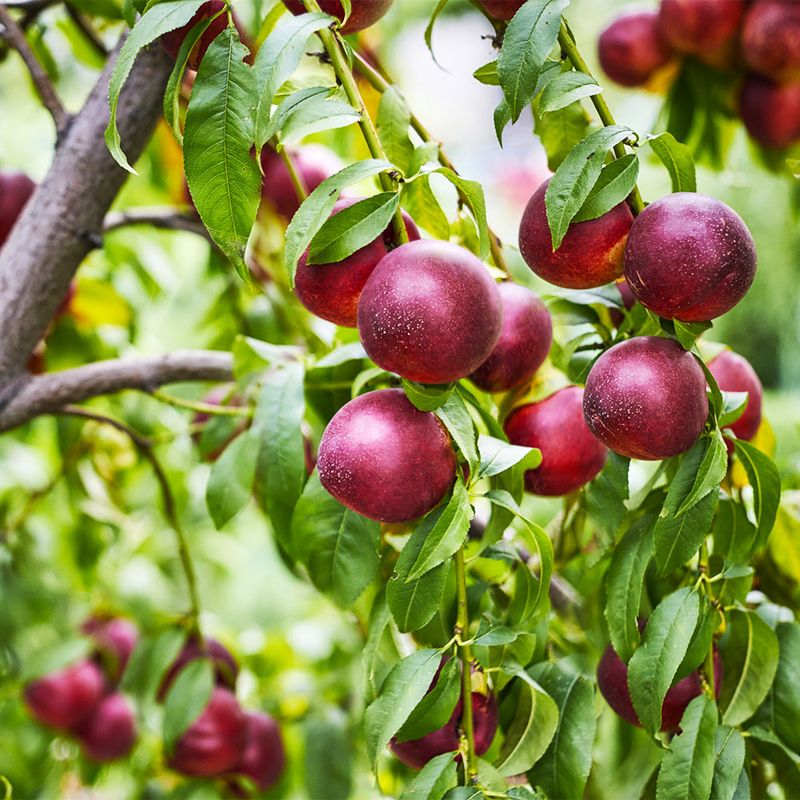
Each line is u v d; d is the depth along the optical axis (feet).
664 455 2.49
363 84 4.11
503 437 2.73
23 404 3.61
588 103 3.66
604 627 3.32
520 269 4.50
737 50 4.66
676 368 2.45
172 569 6.26
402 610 2.49
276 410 3.38
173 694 4.07
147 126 3.42
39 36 4.67
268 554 8.66
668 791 2.60
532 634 2.76
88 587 5.52
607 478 3.07
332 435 2.42
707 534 2.60
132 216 4.29
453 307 2.26
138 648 4.64
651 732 2.61
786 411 7.55
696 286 2.37
